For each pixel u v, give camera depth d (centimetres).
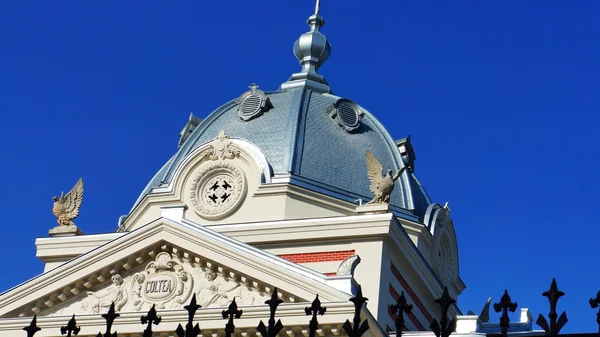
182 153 4981
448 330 1312
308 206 4516
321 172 4662
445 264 4916
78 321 3681
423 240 4728
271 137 4809
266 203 4522
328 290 3434
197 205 4622
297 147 4728
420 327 4403
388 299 4047
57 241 4369
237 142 4653
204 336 3547
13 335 3728
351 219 4138
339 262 4122
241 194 4562
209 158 4672
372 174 4244
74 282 3794
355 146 4866
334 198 4547
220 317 3522
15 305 3825
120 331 3631
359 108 5019
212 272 3678
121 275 3797
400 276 4231
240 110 5009
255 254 3625
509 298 1288
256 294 3606
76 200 4469
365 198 4647
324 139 4822
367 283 3984
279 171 4625
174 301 3691
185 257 3731
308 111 4953
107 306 3762
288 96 5075
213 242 3669
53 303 3828
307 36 5388
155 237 3750
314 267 4153
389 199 4503
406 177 4900
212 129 5019
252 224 4334
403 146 5031
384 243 4078
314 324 1365
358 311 1366
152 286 3741
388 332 3931
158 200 4709
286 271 3534
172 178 4716
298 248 4228
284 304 3428
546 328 1227
